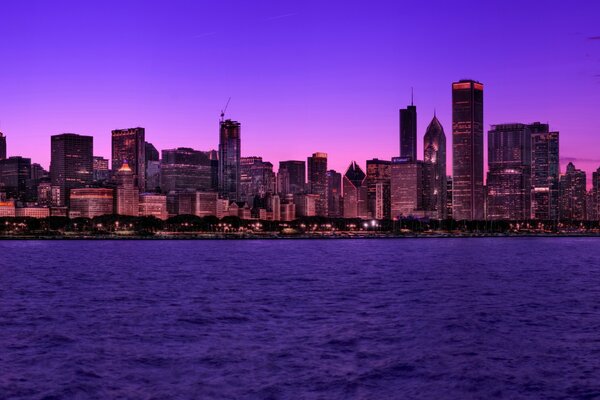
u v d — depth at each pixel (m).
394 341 79.69
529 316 99.81
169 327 90.62
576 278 170.12
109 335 84.69
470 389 59.28
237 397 56.97
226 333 85.50
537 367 66.69
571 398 56.72
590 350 74.56
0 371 65.81
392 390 59.03
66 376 63.84
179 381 61.88
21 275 183.25
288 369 65.94
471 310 106.62
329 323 93.31
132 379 62.69
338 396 57.28
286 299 122.56
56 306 114.50
